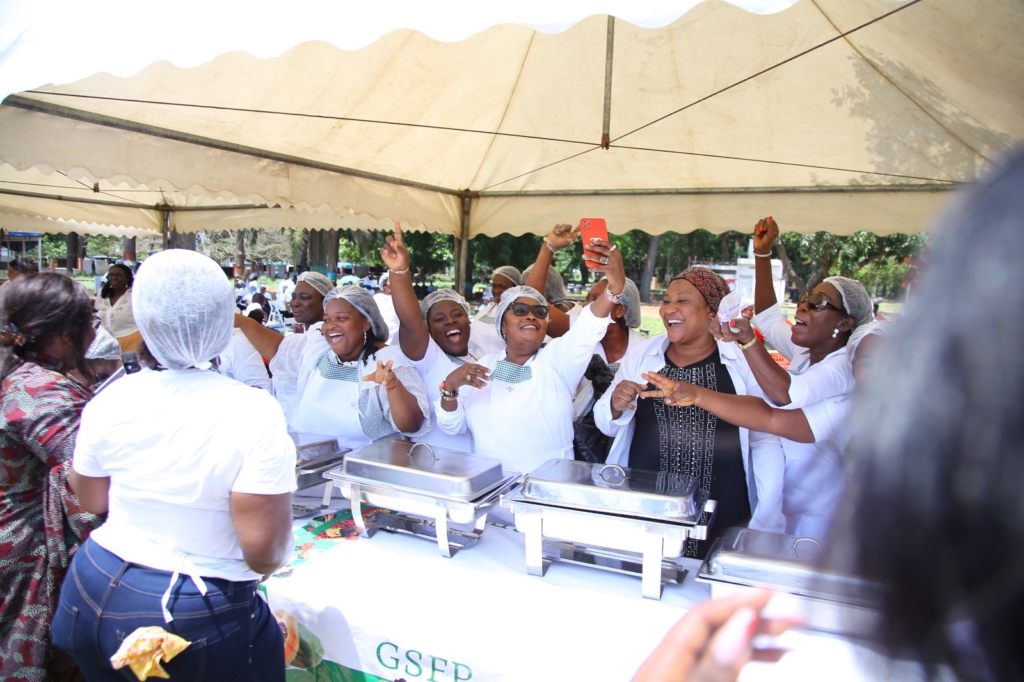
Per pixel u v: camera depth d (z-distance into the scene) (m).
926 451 0.35
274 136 3.44
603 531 1.72
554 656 1.64
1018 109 2.92
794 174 4.27
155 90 2.68
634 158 4.38
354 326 2.60
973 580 0.35
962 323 0.34
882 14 2.69
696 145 4.10
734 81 3.49
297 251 26.75
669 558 1.72
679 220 4.72
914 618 0.38
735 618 0.53
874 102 3.38
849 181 4.24
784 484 2.23
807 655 1.30
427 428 2.69
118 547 1.50
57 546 1.96
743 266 9.14
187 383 1.51
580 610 1.69
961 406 0.34
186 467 1.46
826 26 2.97
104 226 6.61
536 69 3.57
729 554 1.57
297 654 1.89
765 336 3.27
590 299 3.24
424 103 3.54
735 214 4.60
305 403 2.76
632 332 3.27
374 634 1.80
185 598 1.47
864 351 1.87
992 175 0.38
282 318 13.09
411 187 4.73
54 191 5.70
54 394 1.94
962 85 2.93
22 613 1.93
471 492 1.90
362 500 2.05
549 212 5.04
